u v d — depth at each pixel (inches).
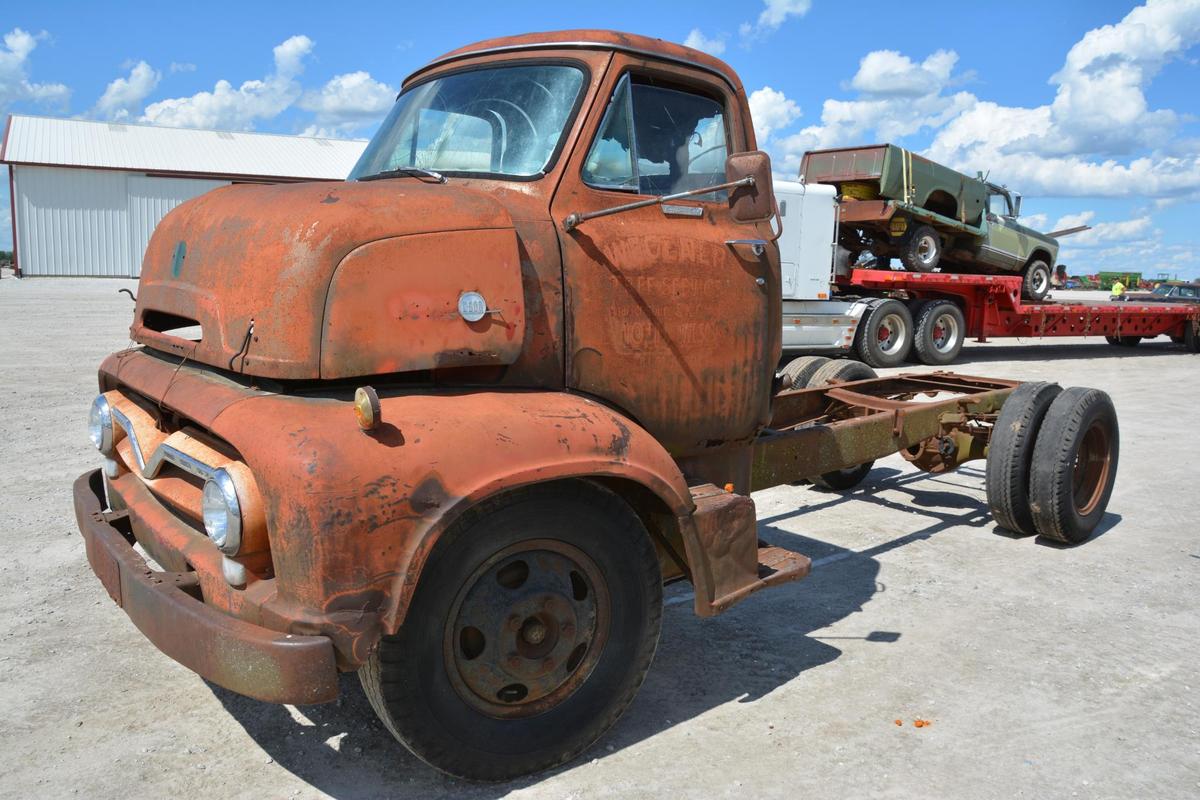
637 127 135.5
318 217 105.5
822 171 671.8
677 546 132.4
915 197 657.0
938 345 653.9
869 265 665.6
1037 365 661.3
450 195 115.0
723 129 149.4
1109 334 770.8
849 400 223.5
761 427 155.4
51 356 503.8
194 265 121.0
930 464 231.8
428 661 104.8
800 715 135.1
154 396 122.7
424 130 143.9
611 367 129.1
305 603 96.1
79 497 140.3
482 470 103.1
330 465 95.8
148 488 132.2
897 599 183.5
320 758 121.0
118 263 1632.6
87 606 168.6
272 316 104.3
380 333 105.6
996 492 217.0
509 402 113.2
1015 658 156.0
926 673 149.8
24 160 1544.0
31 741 123.5
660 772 119.3
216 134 1823.3
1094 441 220.7
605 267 127.4
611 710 121.8
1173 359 743.1
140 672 143.9
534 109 132.6
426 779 116.6
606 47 132.1
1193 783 119.0
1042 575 198.8
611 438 114.9
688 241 138.6
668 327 135.1
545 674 115.2
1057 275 834.2
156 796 111.8
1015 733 130.8
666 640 161.8
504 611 110.6
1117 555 213.9
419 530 99.2
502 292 114.1
